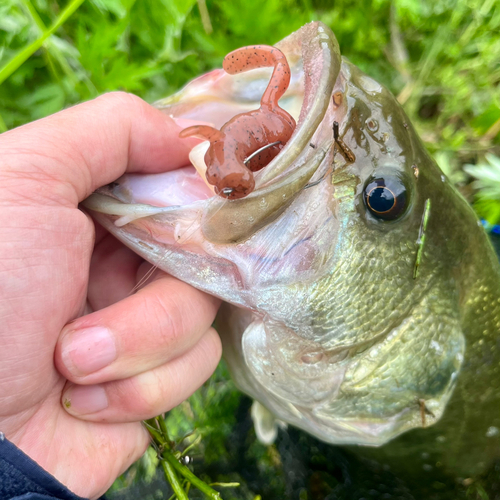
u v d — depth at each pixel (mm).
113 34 242
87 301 176
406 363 161
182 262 144
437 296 163
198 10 303
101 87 245
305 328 150
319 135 134
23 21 239
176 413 263
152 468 253
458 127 365
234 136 121
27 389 130
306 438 287
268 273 142
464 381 201
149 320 138
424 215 154
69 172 132
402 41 363
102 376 135
